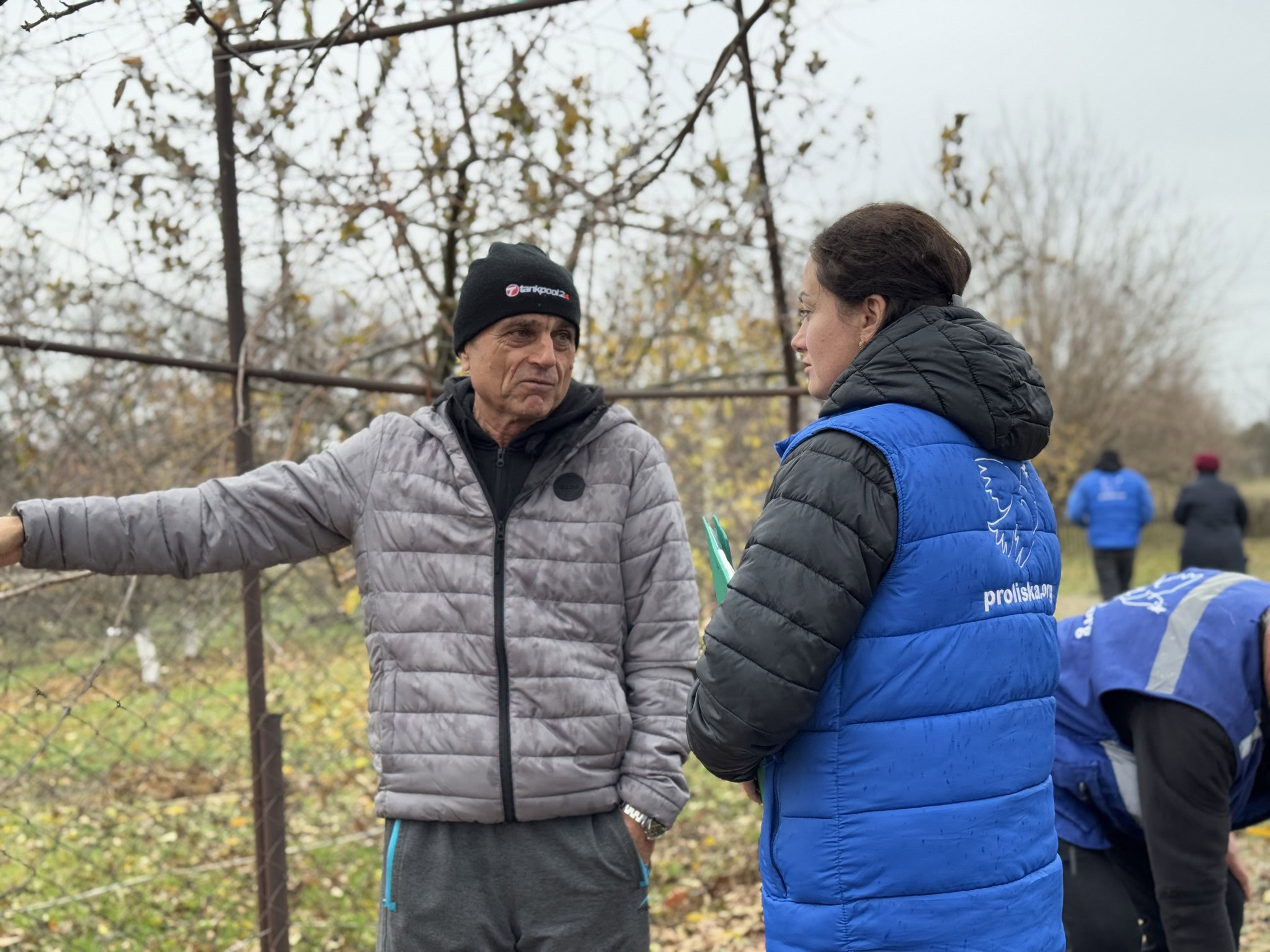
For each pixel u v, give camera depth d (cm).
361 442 213
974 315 157
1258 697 192
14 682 432
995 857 148
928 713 146
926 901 146
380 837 436
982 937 147
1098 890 223
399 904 200
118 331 343
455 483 205
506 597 201
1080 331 2397
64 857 426
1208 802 190
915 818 146
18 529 187
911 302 159
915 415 151
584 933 200
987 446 153
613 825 204
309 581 354
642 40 316
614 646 209
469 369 207
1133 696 199
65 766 472
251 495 204
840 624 142
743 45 322
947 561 146
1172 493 2842
